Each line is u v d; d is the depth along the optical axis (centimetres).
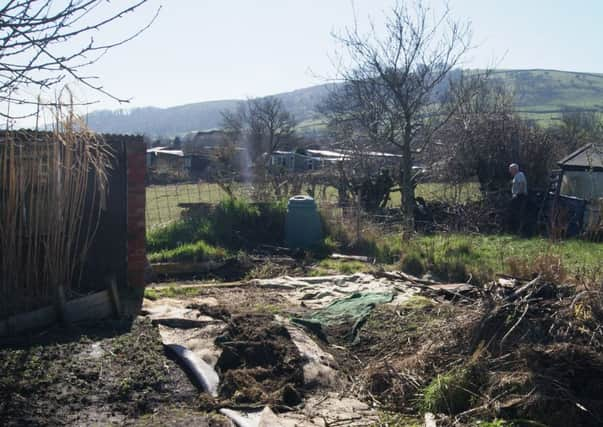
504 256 1150
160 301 859
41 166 716
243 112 5703
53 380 514
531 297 669
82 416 468
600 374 536
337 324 746
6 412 456
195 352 621
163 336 670
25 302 695
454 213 1580
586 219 1555
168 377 545
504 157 1998
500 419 502
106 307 718
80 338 616
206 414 492
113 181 844
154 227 1370
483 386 548
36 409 468
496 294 692
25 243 717
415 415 533
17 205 699
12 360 544
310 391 566
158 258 1138
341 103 1827
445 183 1958
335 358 649
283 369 588
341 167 1864
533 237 1501
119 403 493
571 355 551
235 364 597
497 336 612
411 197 1691
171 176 3186
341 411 530
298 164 3170
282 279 1027
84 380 522
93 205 832
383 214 1697
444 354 612
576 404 504
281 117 5050
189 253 1157
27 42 335
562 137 2600
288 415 511
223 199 1412
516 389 531
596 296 635
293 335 663
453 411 532
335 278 1023
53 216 723
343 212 1455
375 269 1098
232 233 1319
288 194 1669
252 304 859
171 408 499
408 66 1670
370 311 775
